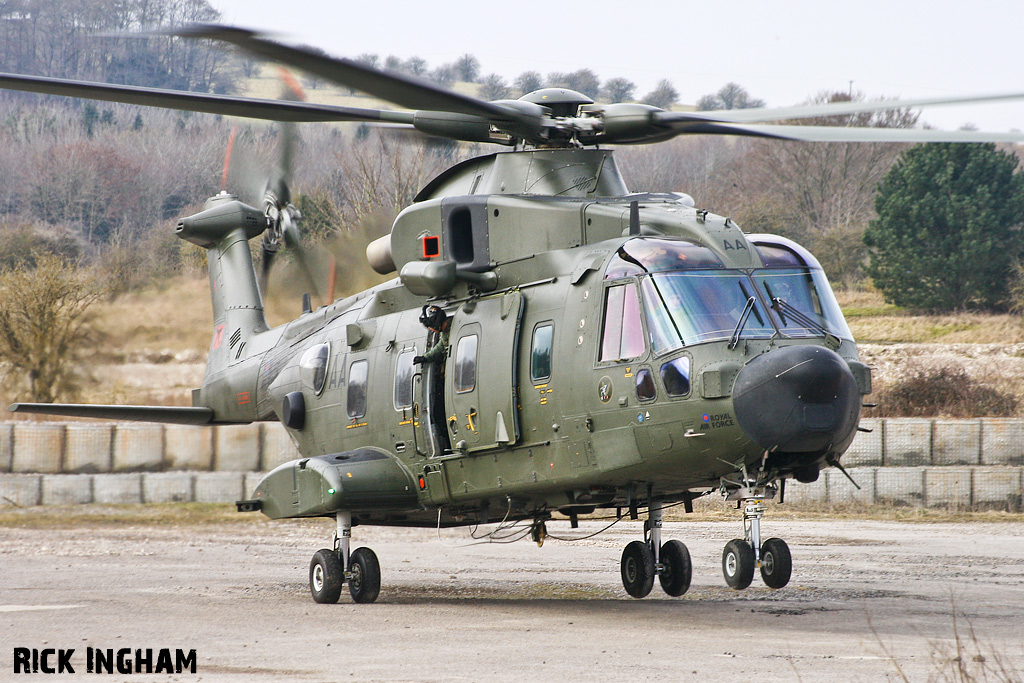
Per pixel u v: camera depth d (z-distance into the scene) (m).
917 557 52.19
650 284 32.84
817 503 74.75
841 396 30.45
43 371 100.12
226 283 56.91
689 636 29.94
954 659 25.14
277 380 49.72
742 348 31.34
